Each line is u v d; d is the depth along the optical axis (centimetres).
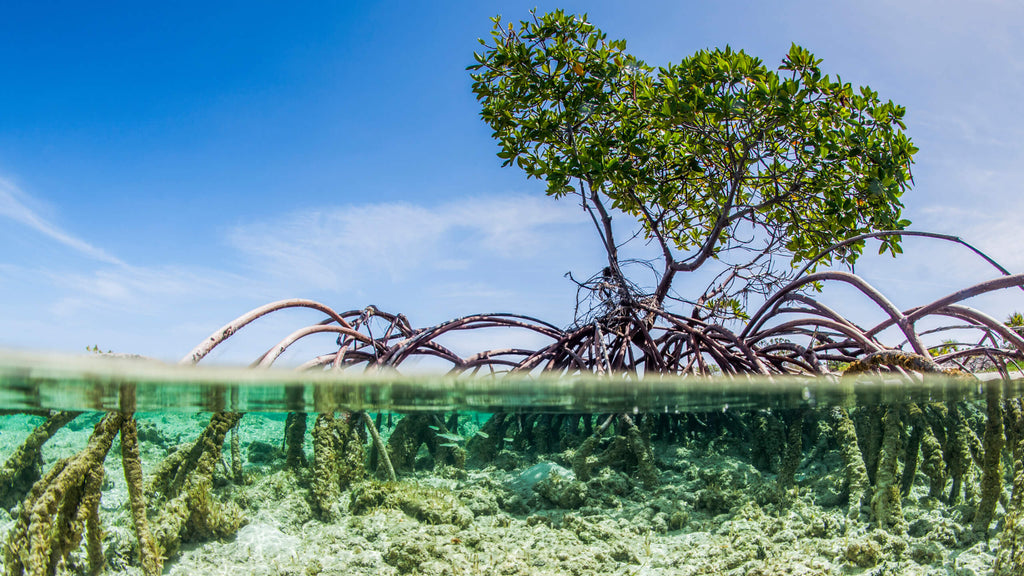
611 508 254
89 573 181
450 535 222
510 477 283
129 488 187
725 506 250
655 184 351
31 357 148
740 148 343
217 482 240
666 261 373
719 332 325
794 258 386
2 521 199
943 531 223
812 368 304
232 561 197
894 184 302
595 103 363
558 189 352
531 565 202
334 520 234
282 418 306
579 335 344
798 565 199
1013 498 209
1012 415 267
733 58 303
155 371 166
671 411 304
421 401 248
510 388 220
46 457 221
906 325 237
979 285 225
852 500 247
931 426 277
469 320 346
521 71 367
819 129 314
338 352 316
